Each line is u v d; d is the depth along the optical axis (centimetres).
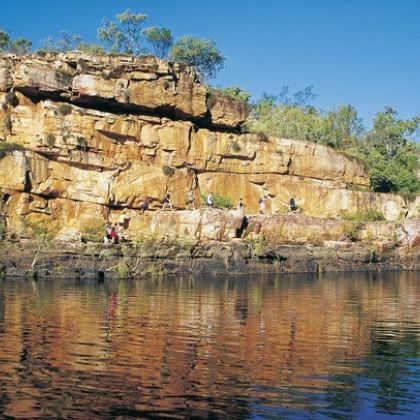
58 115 4853
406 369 1532
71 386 1340
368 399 1297
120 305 2592
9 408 1205
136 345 1741
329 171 6231
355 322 2252
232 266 4734
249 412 1210
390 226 5781
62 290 3144
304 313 2466
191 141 5488
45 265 3959
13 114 4822
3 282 3519
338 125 8119
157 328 2022
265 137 5888
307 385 1381
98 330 1961
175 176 5334
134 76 5141
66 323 2080
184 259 4591
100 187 4988
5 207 4531
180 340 1825
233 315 2366
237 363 1554
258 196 5834
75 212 4894
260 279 4228
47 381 1371
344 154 6388
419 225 5806
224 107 5675
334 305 2762
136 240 4647
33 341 1761
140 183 5147
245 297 3023
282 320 2255
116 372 1449
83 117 4953
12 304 2538
